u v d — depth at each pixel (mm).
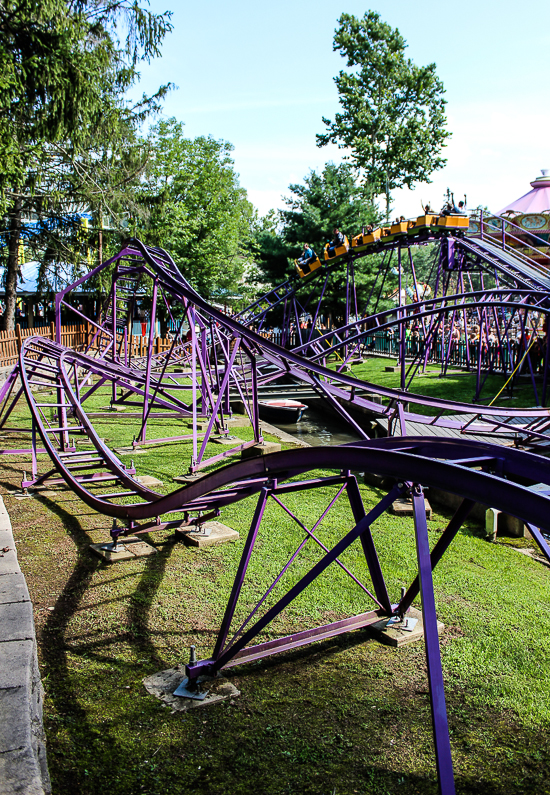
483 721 4277
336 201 41750
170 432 14820
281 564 6867
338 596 6098
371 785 3631
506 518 8289
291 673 4859
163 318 42594
